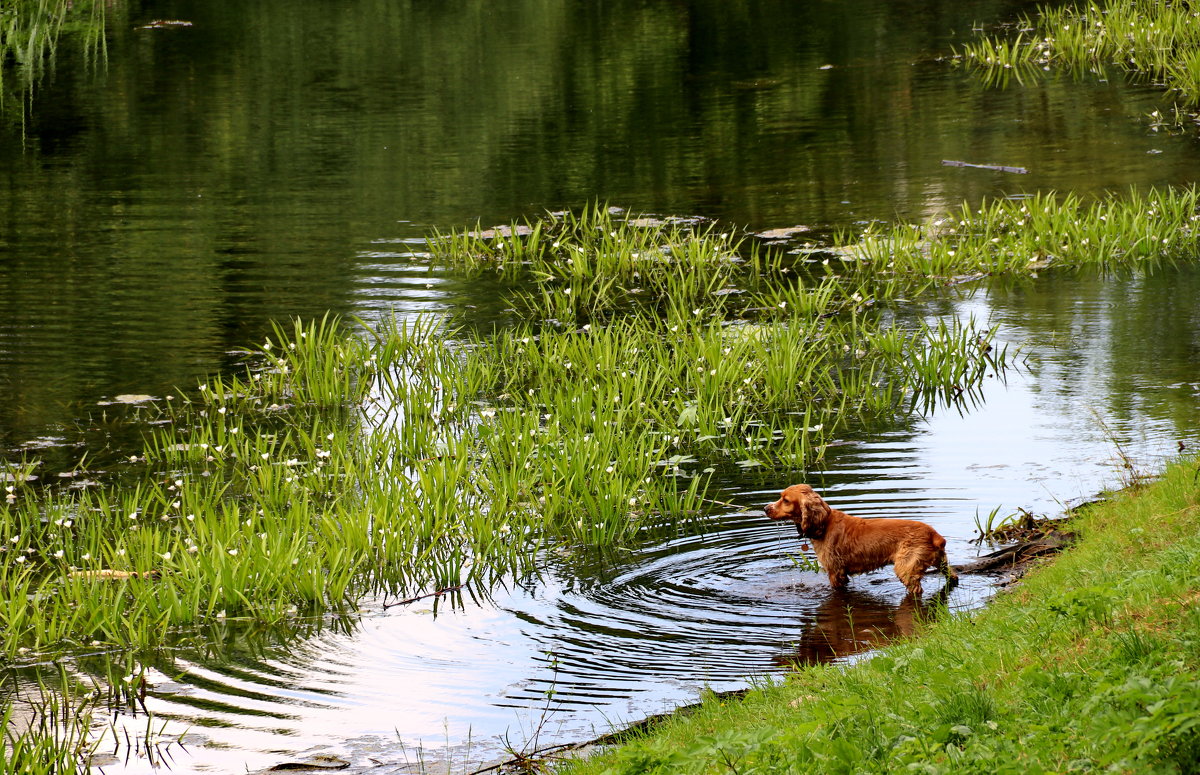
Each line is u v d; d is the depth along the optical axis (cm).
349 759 823
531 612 1043
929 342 1628
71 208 2511
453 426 1502
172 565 1104
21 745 796
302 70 3797
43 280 2075
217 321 1878
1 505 1299
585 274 2050
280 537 1115
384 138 3022
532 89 3472
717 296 1950
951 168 2539
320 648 999
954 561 1075
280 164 2828
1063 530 1086
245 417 1555
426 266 2141
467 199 2523
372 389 1645
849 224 2244
